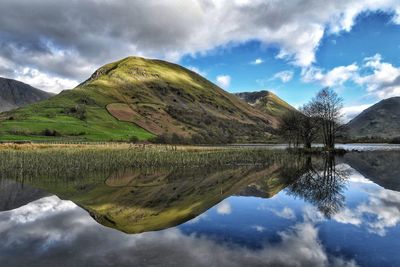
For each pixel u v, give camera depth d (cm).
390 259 1177
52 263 1120
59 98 17838
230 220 1730
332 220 1736
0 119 13950
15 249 1263
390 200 2319
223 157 5278
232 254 1209
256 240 1381
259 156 5931
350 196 2481
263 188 2873
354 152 8544
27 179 3462
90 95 19138
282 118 9425
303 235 1456
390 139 18200
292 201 2270
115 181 3319
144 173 3959
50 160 4253
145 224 1655
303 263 1129
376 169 4519
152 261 1134
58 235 1455
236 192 2662
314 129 8531
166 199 2369
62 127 12556
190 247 1284
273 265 1107
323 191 2711
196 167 4644
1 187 2952
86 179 3459
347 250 1265
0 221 1731
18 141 8625
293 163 5328
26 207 2112
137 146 7219
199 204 2173
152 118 17725
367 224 1658
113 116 16300
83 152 5169
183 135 14388
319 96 8562
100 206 2131
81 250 1249
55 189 2838
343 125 8538
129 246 1296
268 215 1845
